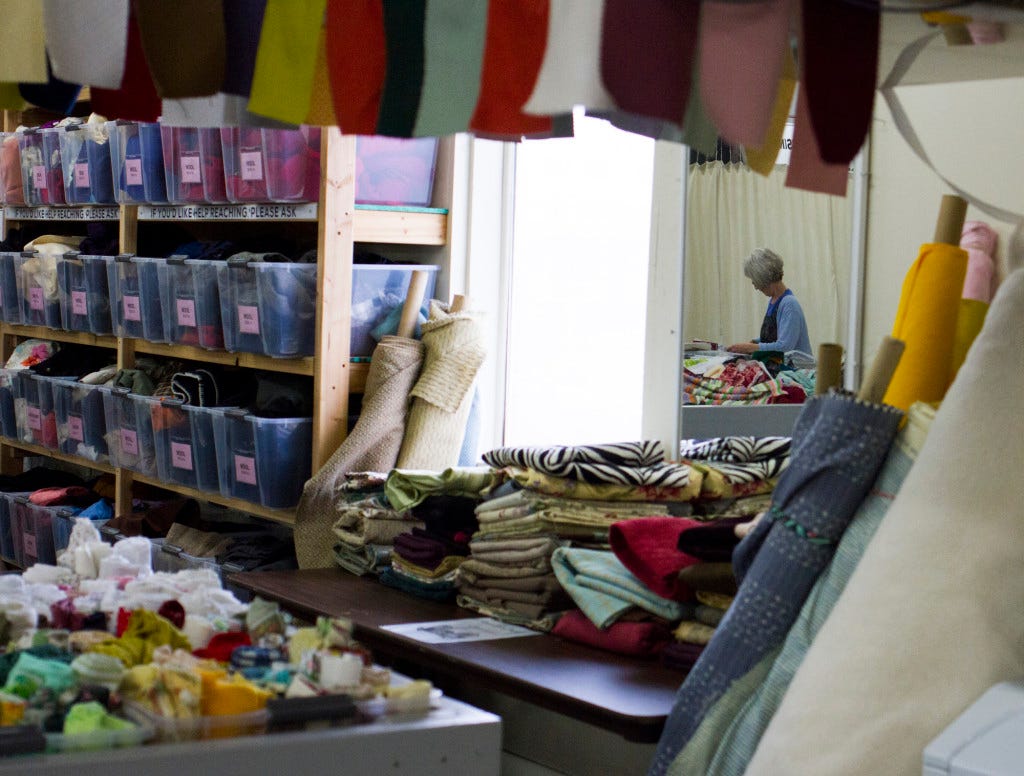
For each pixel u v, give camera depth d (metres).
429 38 2.00
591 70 1.66
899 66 2.19
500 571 3.03
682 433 3.33
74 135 5.01
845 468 2.24
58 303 5.39
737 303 3.22
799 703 2.05
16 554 5.48
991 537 2.02
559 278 3.99
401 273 4.08
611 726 2.35
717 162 3.23
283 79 2.01
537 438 4.09
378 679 2.09
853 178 3.00
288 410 4.04
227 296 4.12
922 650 1.97
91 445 5.12
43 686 1.92
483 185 4.14
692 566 2.66
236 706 1.93
